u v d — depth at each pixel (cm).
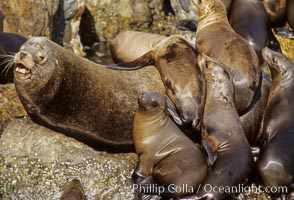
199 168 3117
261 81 3666
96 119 3416
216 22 3881
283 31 4950
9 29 4816
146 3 5416
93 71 3466
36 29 4909
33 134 3406
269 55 3659
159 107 3195
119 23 5353
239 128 3288
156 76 3612
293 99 3516
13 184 3322
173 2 5500
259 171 3191
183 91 3425
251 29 4538
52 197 3259
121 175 3294
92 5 5278
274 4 4816
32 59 3266
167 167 3122
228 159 3141
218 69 3438
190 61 3522
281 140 3278
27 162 3341
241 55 3612
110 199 3238
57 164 3322
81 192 3178
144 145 3209
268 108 3531
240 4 4716
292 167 3178
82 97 3391
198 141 3441
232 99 3394
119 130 3453
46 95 3325
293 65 3634
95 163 3325
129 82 3538
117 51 4484
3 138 3419
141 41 4384
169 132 3222
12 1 4791
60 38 5053
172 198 3084
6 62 4081
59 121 3384
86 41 5303
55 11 4994
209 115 3334
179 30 5294
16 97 3716
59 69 3341
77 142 3412
